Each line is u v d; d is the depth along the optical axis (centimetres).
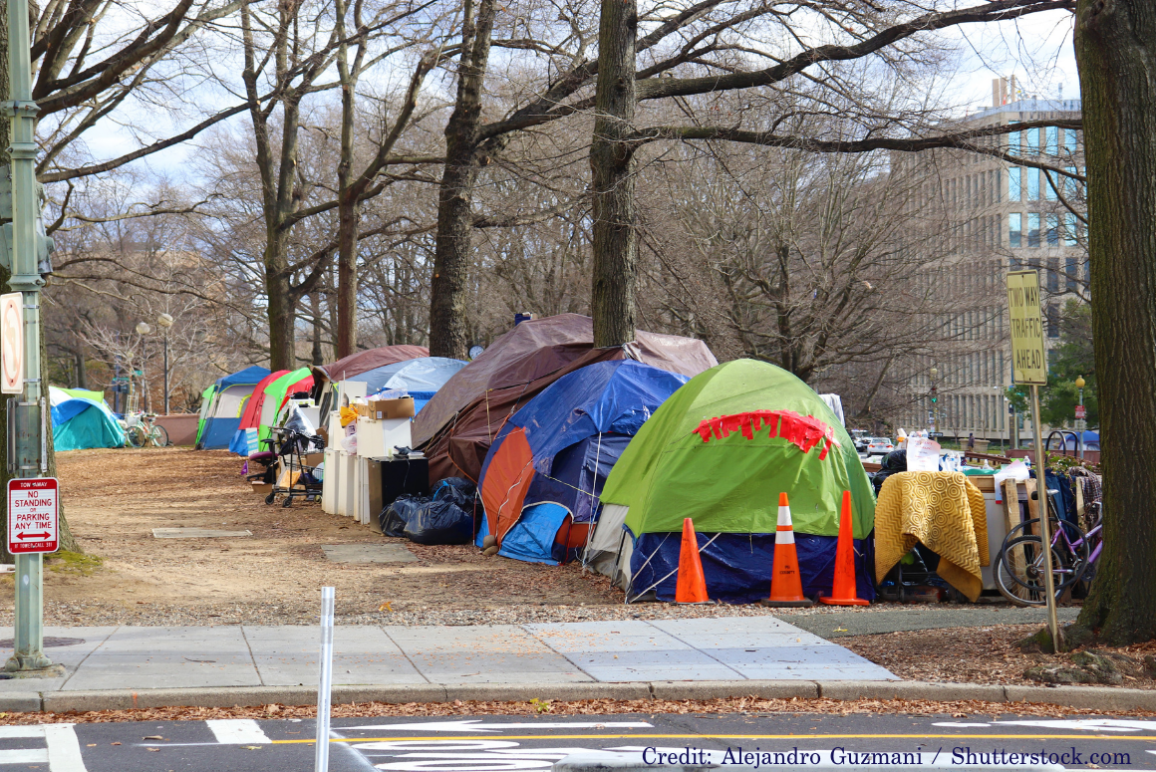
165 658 856
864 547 1191
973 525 1154
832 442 1209
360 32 2278
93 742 655
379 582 1303
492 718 732
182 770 593
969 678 812
